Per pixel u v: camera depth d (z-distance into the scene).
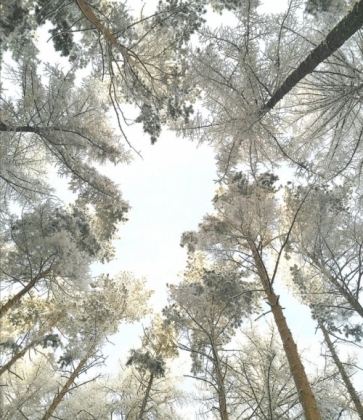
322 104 4.98
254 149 5.32
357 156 5.35
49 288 9.25
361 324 9.35
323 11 4.62
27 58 6.05
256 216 8.47
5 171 6.72
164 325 10.42
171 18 6.38
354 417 10.14
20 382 11.38
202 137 5.24
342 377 9.29
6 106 5.89
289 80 4.57
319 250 8.23
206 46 4.68
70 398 11.62
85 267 9.17
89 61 7.12
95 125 7.48
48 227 9.36
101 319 10.77
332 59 4.86
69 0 5.61
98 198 9.90
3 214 8.04
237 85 4.64
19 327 11.42
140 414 10.77
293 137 5.34
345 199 8.31
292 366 5.88
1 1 5.38
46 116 6.45
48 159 7.93
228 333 10.14
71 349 10.17
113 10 6.22
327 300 9.59
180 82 6.02
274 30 4.48
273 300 7.04
